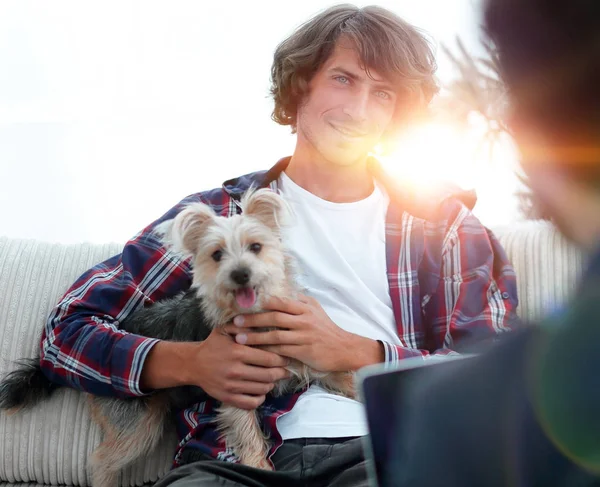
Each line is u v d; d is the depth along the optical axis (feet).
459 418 1.83
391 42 7.16
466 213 7.49
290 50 7.73
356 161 7.47
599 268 1.66
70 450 7.50
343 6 7.67
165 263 7.55
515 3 1.88
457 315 6.96
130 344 6.72
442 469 1.82
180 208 8.02
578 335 1.63
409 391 2.00
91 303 7.26
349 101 7.20
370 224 7.36
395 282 7.16
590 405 1.56
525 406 1.70
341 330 6.61
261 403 6.46
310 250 7.28
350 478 5.51
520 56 1.88
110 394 6.82
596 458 1.55
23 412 7.56
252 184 8.03
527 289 7.72
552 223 2.02
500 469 1.72
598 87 1.74
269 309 6.83
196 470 5.71
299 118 7.82
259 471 5.63
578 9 1.74
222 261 7.09
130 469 7.63
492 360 1.84
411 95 7.43
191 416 6.91
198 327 7.54
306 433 6.19
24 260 8.14
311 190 7.68
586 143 1.79
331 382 6.97
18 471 7.54
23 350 7.76
